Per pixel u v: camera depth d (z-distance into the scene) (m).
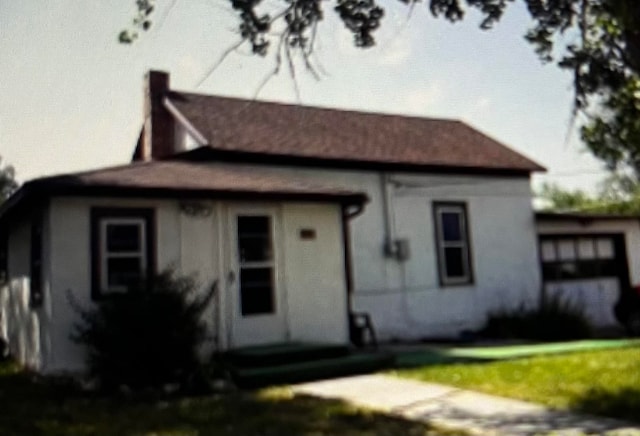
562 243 18.53
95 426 6.61
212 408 7.33
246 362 9.77
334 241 12.02
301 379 9.38
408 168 15.48
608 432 5.75
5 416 7.21
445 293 15.55
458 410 6.86
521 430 5.93
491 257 16.56
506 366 9.47
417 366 10.08
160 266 10.20
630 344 12.41
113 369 8.58
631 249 19.59
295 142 14.65
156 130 15.34
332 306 11.80
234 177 11.73
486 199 16.80
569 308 16.39
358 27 8.07
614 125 8.85
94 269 9.66
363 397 7.79
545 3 7.95
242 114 15.63
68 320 9.38
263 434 6.06
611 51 7.89
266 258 11.29
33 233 11.00
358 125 17.25
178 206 10.52
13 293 13.39
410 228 15.30
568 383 7.96
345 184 14.59
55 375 9.17
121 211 10.03
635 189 35.03
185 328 8.97
